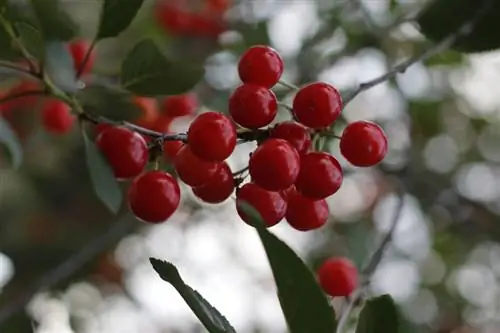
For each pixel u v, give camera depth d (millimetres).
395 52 766
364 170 783
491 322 974
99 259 919
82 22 862
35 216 926
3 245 894
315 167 491
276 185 485
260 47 498
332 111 490
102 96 542
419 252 860
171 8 787
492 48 542
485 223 827
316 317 446
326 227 889
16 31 512
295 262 441
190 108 604
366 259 792
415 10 704
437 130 903
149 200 503
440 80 867
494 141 955
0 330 651
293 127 494
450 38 540
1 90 693
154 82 525
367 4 761
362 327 459
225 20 788
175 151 534
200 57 757
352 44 760
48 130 681
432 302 959
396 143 819
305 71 730
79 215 934
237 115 489
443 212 841
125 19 526
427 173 822
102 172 507
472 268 970
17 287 881
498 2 537
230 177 499
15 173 895
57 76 514
